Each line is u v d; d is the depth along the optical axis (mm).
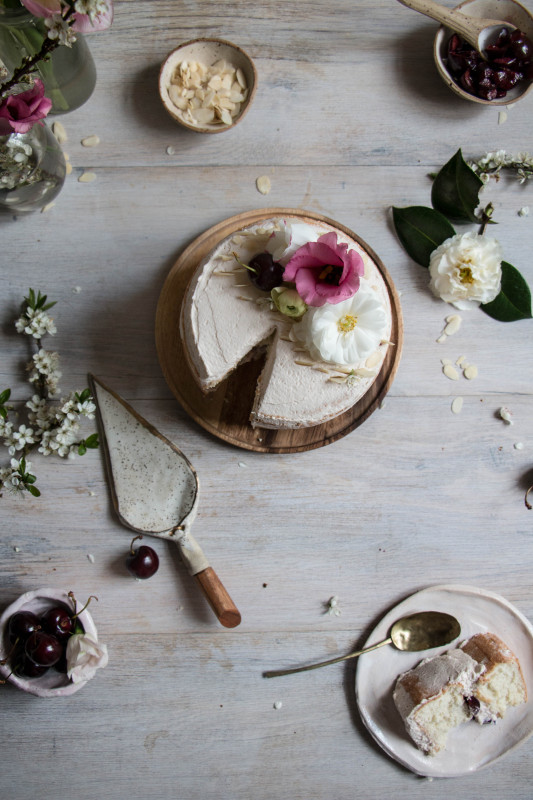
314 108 975
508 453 983
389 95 979
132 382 961
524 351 983
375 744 969
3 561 957
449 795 971
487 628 969
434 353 979
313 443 945
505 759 973
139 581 963
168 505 948
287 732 968
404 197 977
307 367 888
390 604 975
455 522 981
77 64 913
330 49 974
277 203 971
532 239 984
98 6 758
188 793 962
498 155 967
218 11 964
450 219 972
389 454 976
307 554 972
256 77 931
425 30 977
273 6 967
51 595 920
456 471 980
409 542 978
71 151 963
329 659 969
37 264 959
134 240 964
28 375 959
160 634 963
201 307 891
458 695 930
